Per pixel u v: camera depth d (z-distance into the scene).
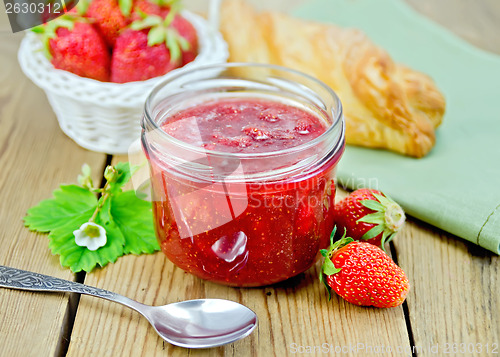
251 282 0.48
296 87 0.50
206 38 0.60
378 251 0.47
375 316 0.48
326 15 0.71
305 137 0.47
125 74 0.57
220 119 0.49
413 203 0.53
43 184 0.56
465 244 0.52
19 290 0.48
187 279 0.50
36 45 0.59
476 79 0.65
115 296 0.47
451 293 0.49
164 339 0.46
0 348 0.46
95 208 0.52
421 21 0.70
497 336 0.47
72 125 0.59
